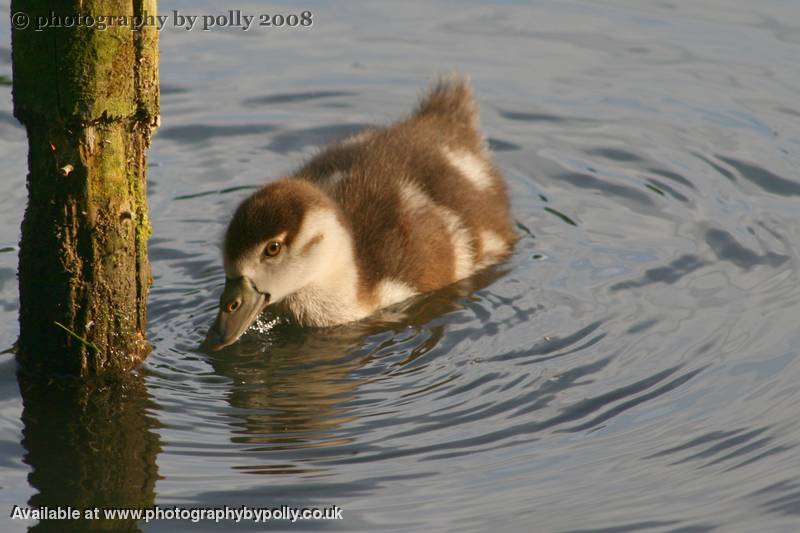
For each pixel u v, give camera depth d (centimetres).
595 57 1970
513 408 1159
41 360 1161
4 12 1984
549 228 1548
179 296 1373
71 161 1061
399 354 1278
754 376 1203
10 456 1057
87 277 1118
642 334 1297
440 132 1569
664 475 1040
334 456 1074
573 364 1241
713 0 2150
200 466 1055
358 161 1487
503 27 2075
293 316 1360
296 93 1862
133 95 1062
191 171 1661
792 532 956
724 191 1617
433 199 1460
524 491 1019
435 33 2055
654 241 1505
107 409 1134
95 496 1008
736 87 1873
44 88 1030
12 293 1329
